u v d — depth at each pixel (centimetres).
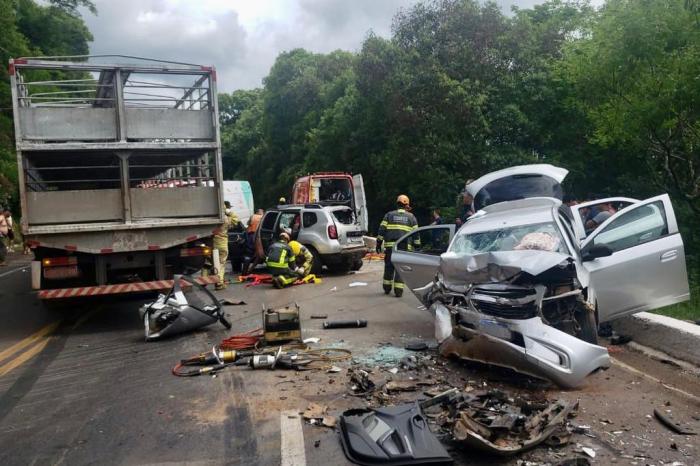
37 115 849
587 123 2069
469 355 575
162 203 920
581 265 603
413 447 394
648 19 1118
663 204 702
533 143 2323
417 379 572
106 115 884
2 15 3909
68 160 924
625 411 476
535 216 679
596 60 1257
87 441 452
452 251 681
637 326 689
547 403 479
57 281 885
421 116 2380
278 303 1063
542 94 2231
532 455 397
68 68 859
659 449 405
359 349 694
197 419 487
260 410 502
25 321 1006
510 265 546
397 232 1095
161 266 930
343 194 2155
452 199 2338
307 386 561
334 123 3353
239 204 2397
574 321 572
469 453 400
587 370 509
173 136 918
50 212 860
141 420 491
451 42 2378
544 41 2386
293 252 1293
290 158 4753
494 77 2348
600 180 2152
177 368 638
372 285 1257
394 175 2598
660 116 1191
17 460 421
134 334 853
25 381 629
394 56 2531
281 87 4809
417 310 945
